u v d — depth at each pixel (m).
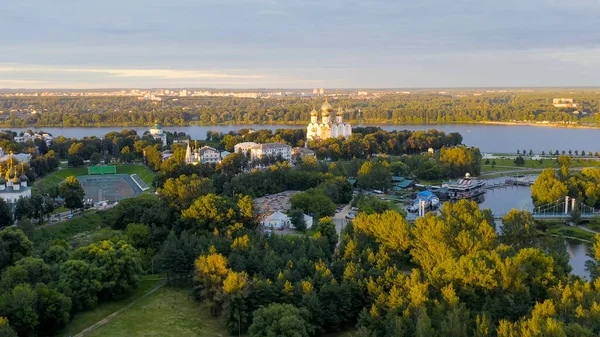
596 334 161.62
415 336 173.25
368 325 197.88
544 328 160.50
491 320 182.00
